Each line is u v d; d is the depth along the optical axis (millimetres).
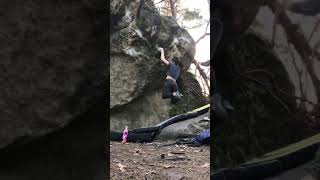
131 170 4070
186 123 7215
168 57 9305
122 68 8625
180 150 5773
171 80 8414
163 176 3871
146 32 8914
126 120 8664
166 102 9250
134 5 8766
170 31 9430
